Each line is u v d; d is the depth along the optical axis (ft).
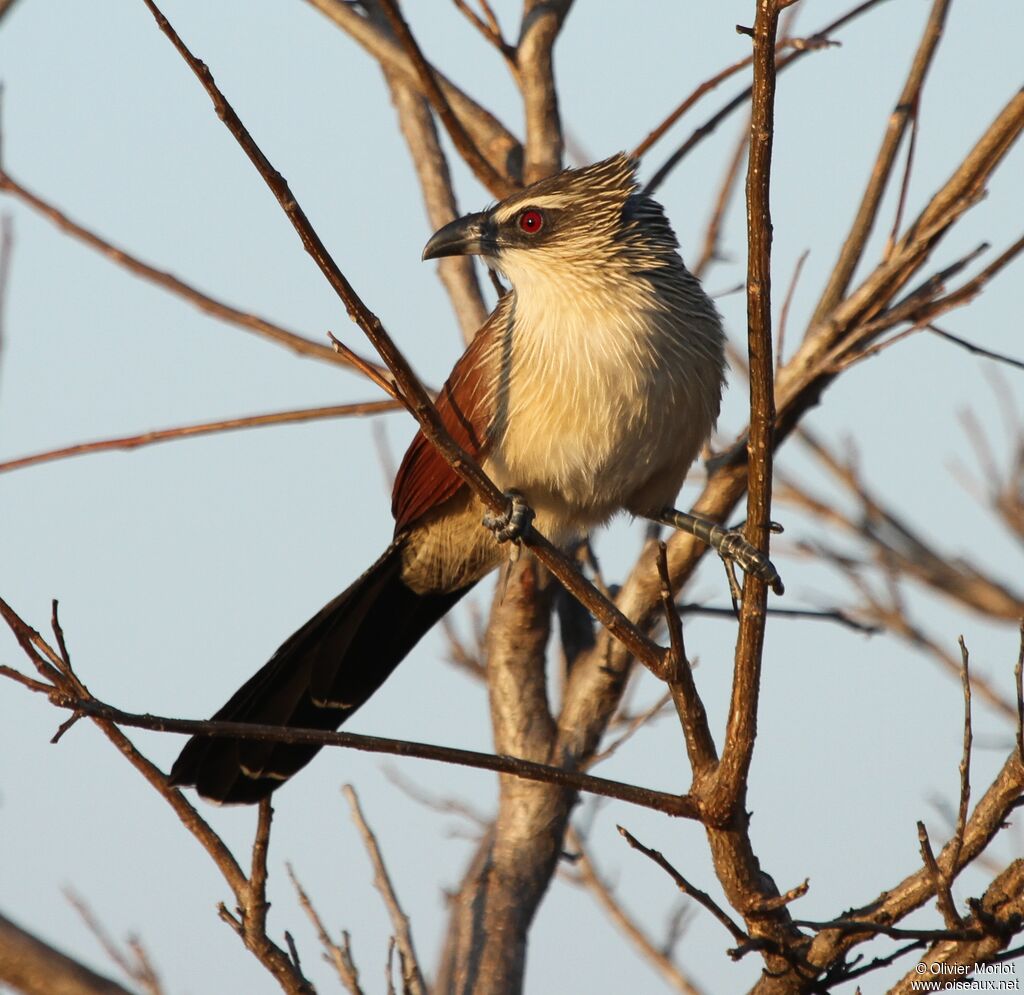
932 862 20.01
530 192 29.84
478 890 29.07
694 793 20.99
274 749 28.84
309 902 23.88
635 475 29.60
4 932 19.92
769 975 21.68
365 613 31.19
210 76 18.37
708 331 29.86
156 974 24.68
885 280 30.01
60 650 21.45
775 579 20.47
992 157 29.50
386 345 20.24
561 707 31.94
